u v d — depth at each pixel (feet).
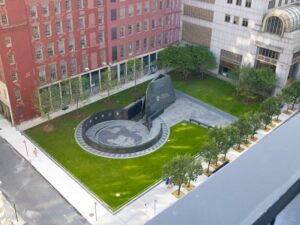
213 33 245.04
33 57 185.78
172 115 203.82
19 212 135.85
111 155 167.84
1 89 186.80
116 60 232.73
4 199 141.69
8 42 171.73
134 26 231.30
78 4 195.42
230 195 22.98
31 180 152.25
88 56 215.51
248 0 216.74
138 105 203.31
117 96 223.51
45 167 159.63
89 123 188.65
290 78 234.38
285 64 214.48
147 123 190.80
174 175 136.98
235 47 236.22
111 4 210.59
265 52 222.28
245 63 234.38
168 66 250.16
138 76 248.73
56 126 190.60
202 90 235.20
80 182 150.71
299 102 221.05
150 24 241.14
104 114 194.70
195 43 260.83
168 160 165.99
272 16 209.56
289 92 205.16
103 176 154.61
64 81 202.49
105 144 171.32
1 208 116.67
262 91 230.68
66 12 191.72
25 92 188.34
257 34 219.41
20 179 152.76
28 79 187.21
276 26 210.79
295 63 226.38
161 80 200.64
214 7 236.63
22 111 190.90
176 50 246.06
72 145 175.01
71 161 163.63
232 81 232.32
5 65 174.50
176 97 223.92
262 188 23.31
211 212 21.75
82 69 215.92
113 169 158.92
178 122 197.26
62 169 158.30
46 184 150.20
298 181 23.81
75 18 197.47
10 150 170.60
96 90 226.99
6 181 151.43
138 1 224.94
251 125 173.37
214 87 239.71
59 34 193.77
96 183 150.51
